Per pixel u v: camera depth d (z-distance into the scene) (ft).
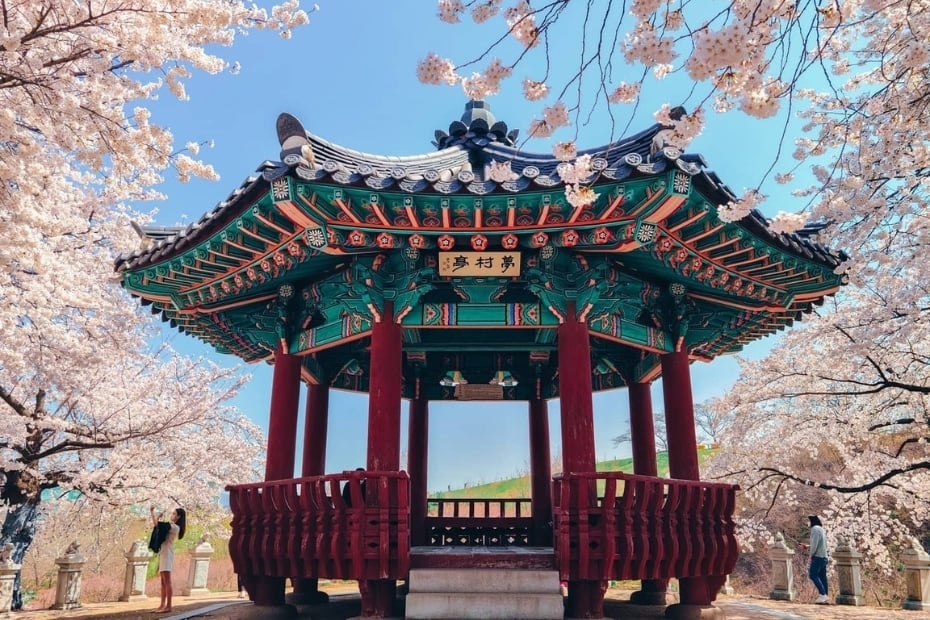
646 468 35.81
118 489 50.47
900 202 28.89
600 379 42.98
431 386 43.34
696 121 14.52
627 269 28.55
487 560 24.07
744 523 56.34
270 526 26.61
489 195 22.57
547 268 26.32
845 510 55.36
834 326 45.88
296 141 22.67
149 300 31.94
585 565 22.76
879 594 64.90
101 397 49.52
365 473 23.50
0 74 22.99
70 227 34.45
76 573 44.55
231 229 25.18
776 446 54.29
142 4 24.21
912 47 18.75
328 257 27.94
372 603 23.48
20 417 45.37
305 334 30.35
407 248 25.64
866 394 49.34
